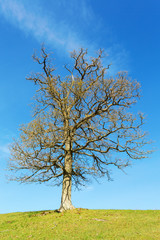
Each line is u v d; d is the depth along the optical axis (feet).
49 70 63.05
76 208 60.80
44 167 56.70
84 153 63.36
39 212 67.05
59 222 48.26
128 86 58.44
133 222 46.01
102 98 59.41
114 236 36.37
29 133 52.49
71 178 61.52
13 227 49.88
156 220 47.52
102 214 55.21
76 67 64.49
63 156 62.13
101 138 60.59
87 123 65.00
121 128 58.54
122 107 59.88
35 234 42.32
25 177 56.54
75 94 60.95
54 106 65.10
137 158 59.77
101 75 60.75
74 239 36.52
